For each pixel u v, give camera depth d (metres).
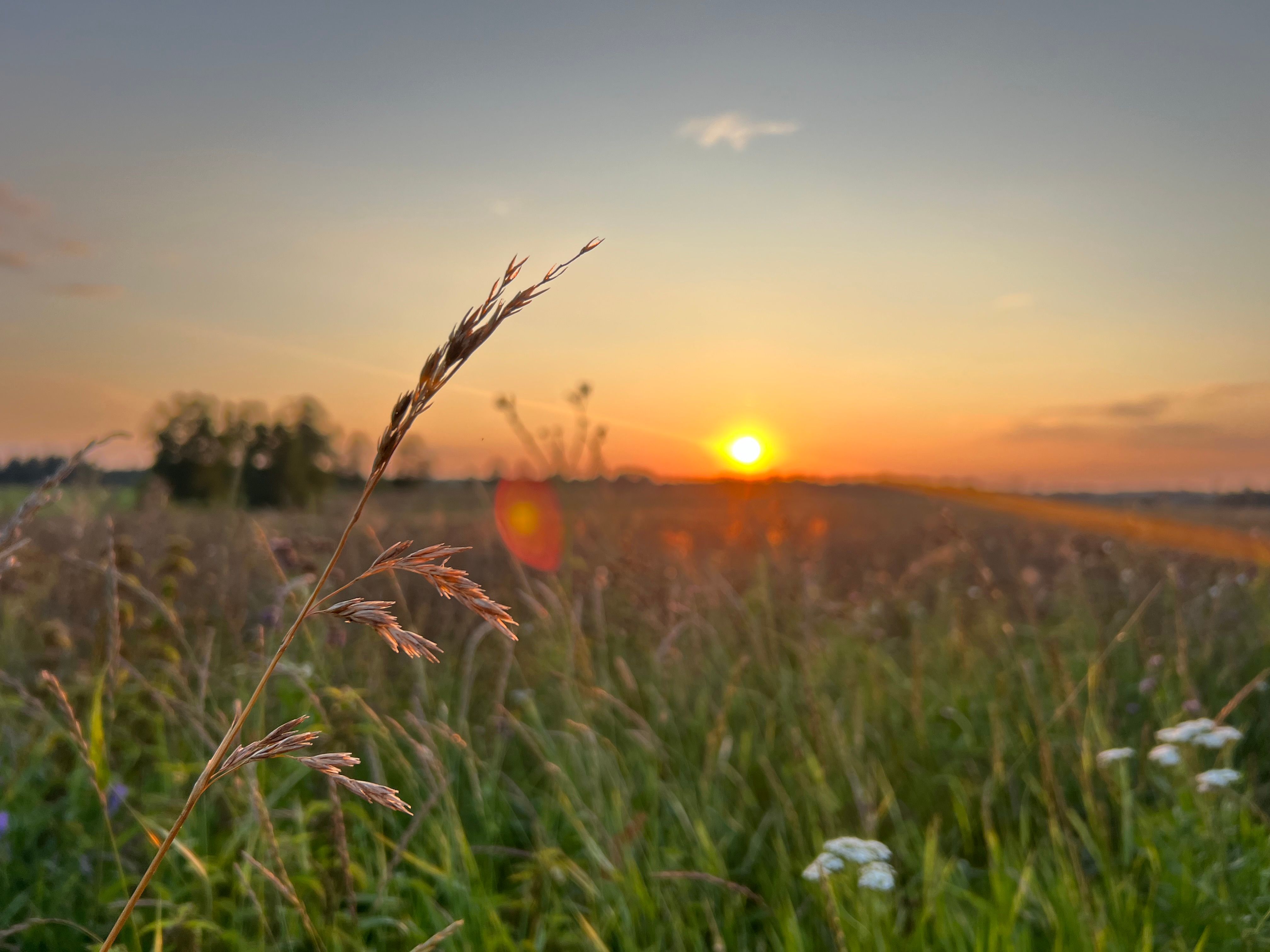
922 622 1.92
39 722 1.08
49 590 1.50
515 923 0.94
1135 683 1.44
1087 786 0.99
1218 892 0.84
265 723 1.07
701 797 1.12
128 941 0.77
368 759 1.05
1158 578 1.98
